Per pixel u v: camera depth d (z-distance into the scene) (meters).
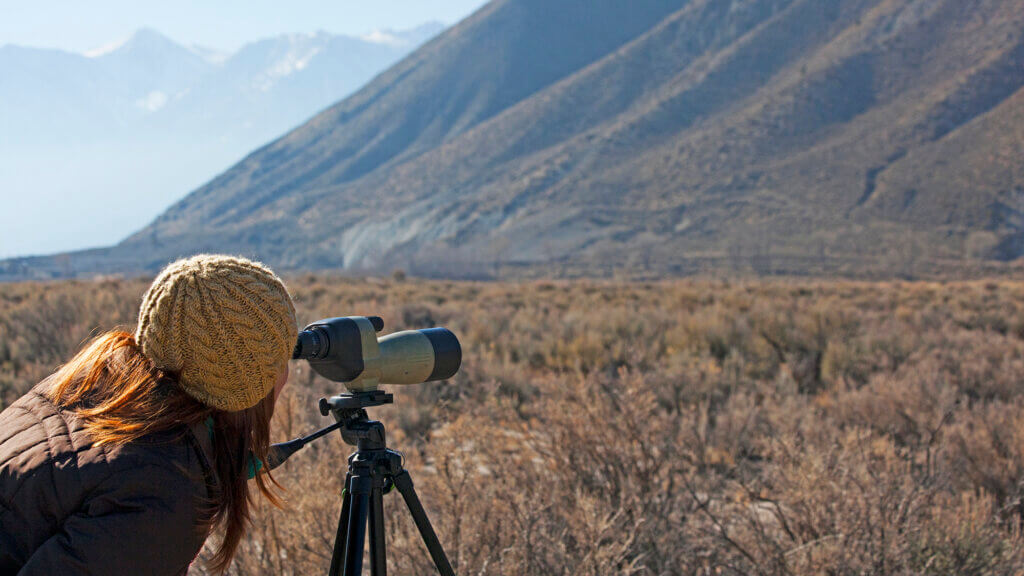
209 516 1.68
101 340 1.81
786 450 4.24
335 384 6.79
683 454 4.71
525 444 4.94
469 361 8.76
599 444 4.29
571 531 3.63
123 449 1.57
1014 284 33.91
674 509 4.23
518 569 3.23
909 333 12.26
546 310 19.59
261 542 3.32
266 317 1.69
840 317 13.09
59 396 1.72
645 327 12.62
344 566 2.13
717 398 7.93
